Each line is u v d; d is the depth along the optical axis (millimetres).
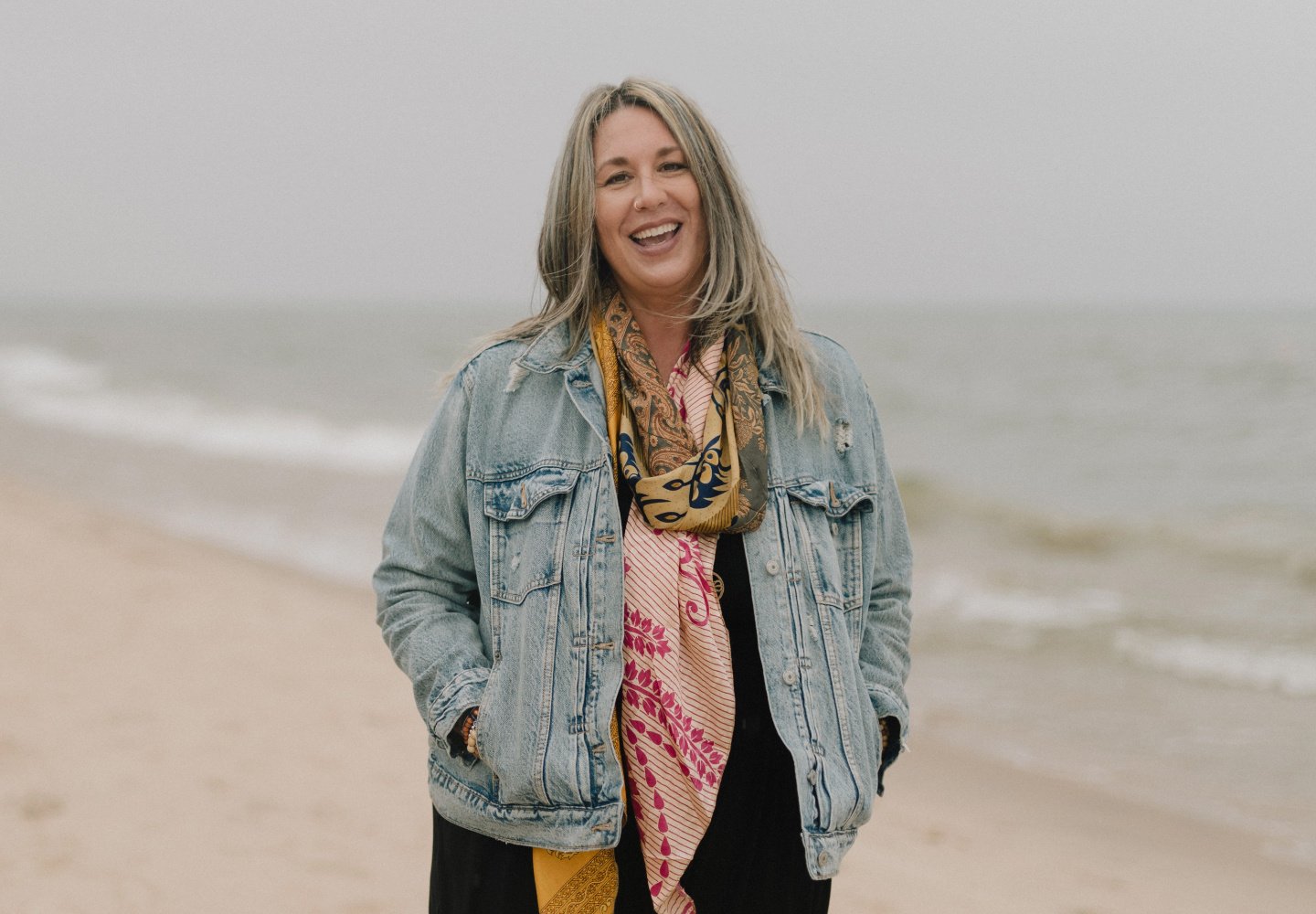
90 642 7145
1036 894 4188
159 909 3766
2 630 7344
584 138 1992
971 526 12500
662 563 1856
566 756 1813
